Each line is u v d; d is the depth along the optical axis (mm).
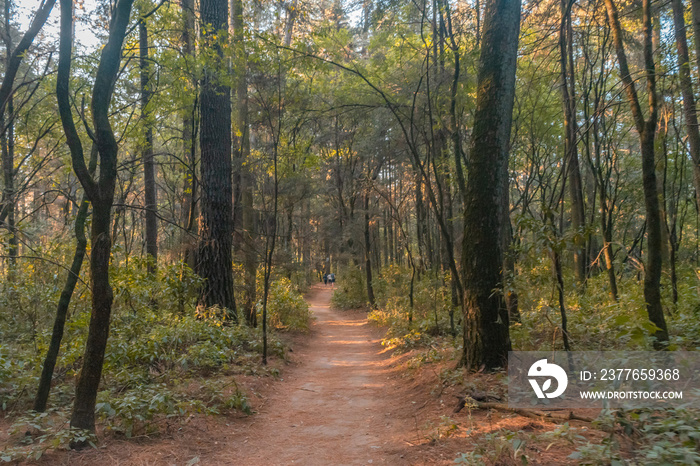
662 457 2633
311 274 37781
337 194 23359
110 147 4020
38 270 8398
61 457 3732
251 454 4465
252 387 6766
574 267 12172
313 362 10070
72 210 13570
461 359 6488
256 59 8375
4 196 7641
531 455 3314
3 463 3514
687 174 13195
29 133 10008
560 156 15047
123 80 9281
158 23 8250
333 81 17391
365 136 17703
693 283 9789
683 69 7531
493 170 6191
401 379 7707
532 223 5090
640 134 5781
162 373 6512
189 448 4375
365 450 4520
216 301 10422
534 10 10664
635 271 11484
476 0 9344
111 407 4770
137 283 7805
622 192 15461
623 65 6762
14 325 8055
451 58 9211
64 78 3855
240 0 9469
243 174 12711
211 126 10750
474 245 6266
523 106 13266
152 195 12867
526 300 6273
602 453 2861
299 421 5660
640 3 8945
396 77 11773
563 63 6816
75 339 6184
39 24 5523
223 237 10711
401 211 20859
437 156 12625
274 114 10391
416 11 9766
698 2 6914
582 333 6543
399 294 16578
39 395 4617
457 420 4691
